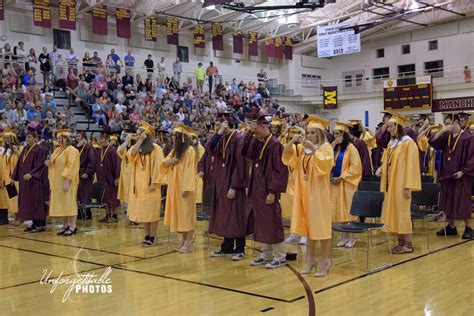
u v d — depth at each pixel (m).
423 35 26.59
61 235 9.22
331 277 5.96
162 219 10.82
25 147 9.80
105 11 20.16
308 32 27.36
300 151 6.02
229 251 7.27
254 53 25.64
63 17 18.58
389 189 7.09
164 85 19.95
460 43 25.31
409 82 23.22
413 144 6.97
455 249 7.30
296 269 6.39
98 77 17.69
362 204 6.89
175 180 7.44
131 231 9.54
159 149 7.96
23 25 18.89
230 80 25.14
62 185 9.13
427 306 4.80
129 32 20.86
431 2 24.48
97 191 9.97
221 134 7.00
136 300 5.26
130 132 10.55
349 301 5.02
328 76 30.12
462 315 4.53
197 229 9.67
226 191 6.93
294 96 27.23
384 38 28.05
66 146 9.24
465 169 7.82
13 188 10.30
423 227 9.27
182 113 17.91
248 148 6.54
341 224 6.92
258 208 6.41
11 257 7.44
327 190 5.94
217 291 5.50
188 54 24.44
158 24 23.23
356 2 23.72
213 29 23.69
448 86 23.16
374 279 5.82
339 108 27.56
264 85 25.19
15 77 15.71
